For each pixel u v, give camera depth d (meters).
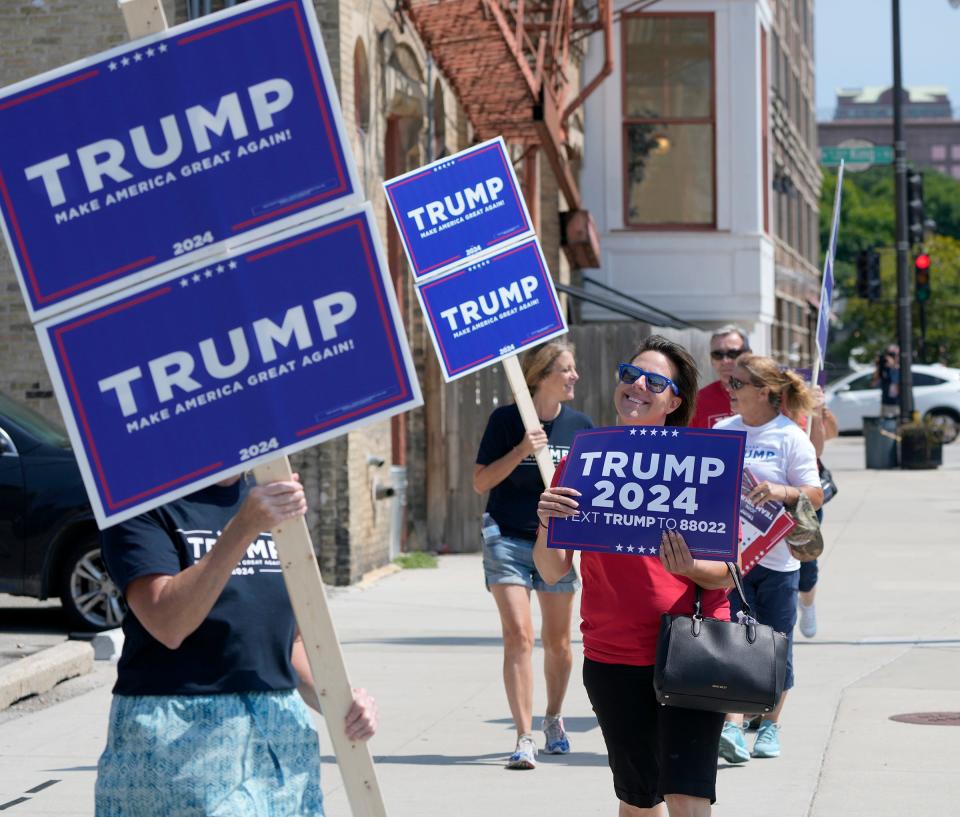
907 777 9.49
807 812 8.71
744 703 6.02
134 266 4.80
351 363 4.84
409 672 13.23
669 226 36.94
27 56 18.69
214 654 4.96
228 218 4.82
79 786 9.46
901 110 41.72
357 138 19.02
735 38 36.69
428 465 22.81
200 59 4.82
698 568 6.22
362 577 19.16
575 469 6.39
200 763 4.89
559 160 28.06
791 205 53.28
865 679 12.77
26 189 4.79
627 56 36.97
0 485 15.05
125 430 4.80
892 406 48.34
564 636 10.17
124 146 4.80
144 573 4.80
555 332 9.98
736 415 10.91
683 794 6.19
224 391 4.82
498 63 22.94
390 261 22.16
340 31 18.06
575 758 10.16
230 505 5.12
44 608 17.39
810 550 9.70
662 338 6.97
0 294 18.64
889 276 92.19
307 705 5.53
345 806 9.02
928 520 26.70
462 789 9.31
